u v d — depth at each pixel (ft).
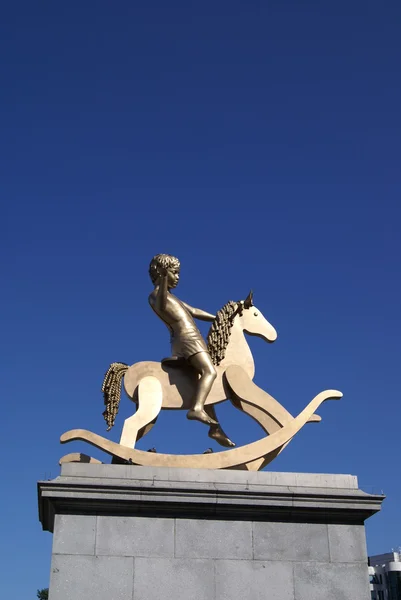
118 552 30.37
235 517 31.94
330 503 32.53
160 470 32.65
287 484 33.27
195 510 31.58
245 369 38.63
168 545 30.83
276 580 31.04
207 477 32.86
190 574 30.48
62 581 29.53
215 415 38.47
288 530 32.17
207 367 37.22
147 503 31.12
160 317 38.81
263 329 40.09
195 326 38.50
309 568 31.53
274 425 36.81
